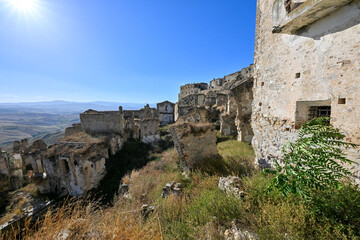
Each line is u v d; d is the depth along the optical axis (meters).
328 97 3.28
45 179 11.33
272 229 2.28
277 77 4.84
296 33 4.00
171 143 17.66
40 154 12.63
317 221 2.31
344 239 1.87
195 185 5.70
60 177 10.94
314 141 2.28
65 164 10.96
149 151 15.80
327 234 1.98
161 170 8.86
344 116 3.01
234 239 2.60
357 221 2.06
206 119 19.81
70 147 11.15
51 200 10.38
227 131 15.31
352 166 2.92
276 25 3.91
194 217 3.42
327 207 2.27
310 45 3.62
